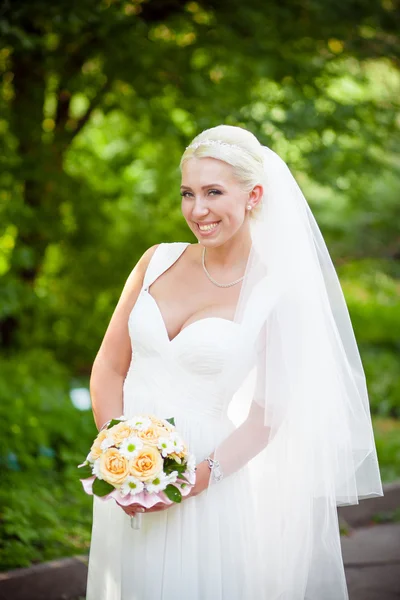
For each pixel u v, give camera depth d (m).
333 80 9.02
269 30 8.05
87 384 9.61
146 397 3.45
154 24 8.03
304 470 3.48
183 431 3.38
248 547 3.49
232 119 7.73
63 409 7.50
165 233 10.77
